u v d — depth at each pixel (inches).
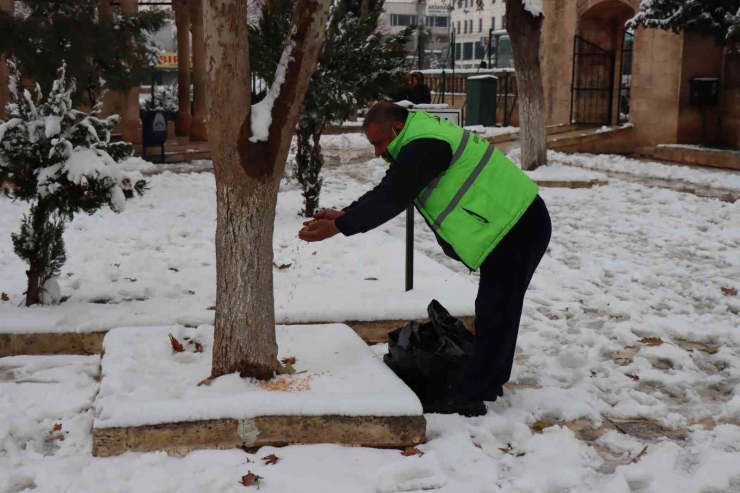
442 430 153.3
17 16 468.1
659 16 671.1
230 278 154.9
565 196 493.7
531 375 186.7
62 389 171.8
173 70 1886.1
